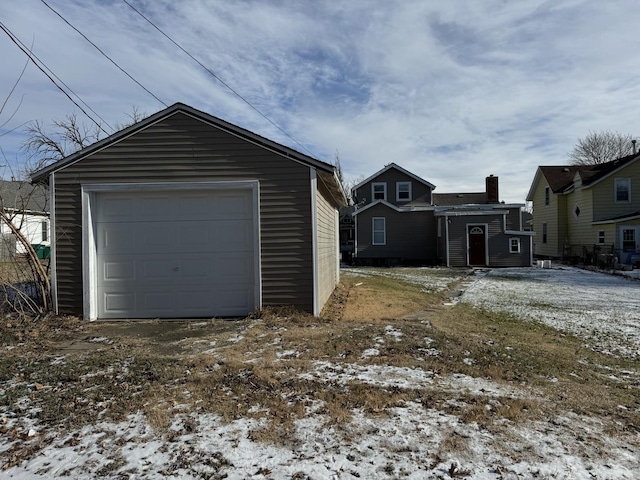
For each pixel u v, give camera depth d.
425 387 4.73
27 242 8.63
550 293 13.36
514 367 5.64
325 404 4.24
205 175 8.61
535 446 3.49
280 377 5.00
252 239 8.73
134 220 8.79
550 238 30.44
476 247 24.39
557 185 29.64
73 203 8.62
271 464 3.22
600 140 50.62
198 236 8.78
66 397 4.52
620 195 24.95
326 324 7.93
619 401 4.62
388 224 26.58
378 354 5.94
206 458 3.31
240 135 8.61
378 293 12.53
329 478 3.04
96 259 8.73
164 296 8.77
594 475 3.09
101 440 3.62
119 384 4.85
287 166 8.55
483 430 3.74
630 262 22.14
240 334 7.20
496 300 11.91
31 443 3.60
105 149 8.63
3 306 8.51
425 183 28.25
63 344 6.80
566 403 4.47
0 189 9.54
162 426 3.83
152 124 8.64
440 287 14.97
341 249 30.52
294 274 8.56
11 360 5.82
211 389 4.65
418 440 3.55
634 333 8.03
